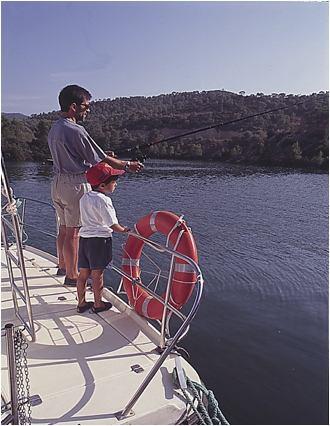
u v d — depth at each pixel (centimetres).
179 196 1470
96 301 338
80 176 357
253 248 896
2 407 235
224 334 493
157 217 338
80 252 331
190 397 247
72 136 343
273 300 607
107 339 305
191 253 312
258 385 396
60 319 329
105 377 265
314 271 741
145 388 235
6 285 386
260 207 1323
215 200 1417
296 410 363
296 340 482
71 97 347
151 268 702
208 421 236
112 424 229
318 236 999
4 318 328
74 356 285
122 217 1173
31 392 250
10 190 264
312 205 1360
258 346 466
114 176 325
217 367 426
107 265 333
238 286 664
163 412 235
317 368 426
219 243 934
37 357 282
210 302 587
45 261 446
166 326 290
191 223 1124
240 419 349
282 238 982
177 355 284
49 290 377
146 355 288
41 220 1048
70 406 241
